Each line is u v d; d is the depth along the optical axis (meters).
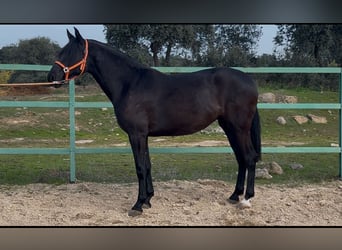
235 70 4.01
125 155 6.25
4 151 4.82
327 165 5.60
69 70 3.98
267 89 6.12
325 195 4.46
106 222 3.87
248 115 3.94
